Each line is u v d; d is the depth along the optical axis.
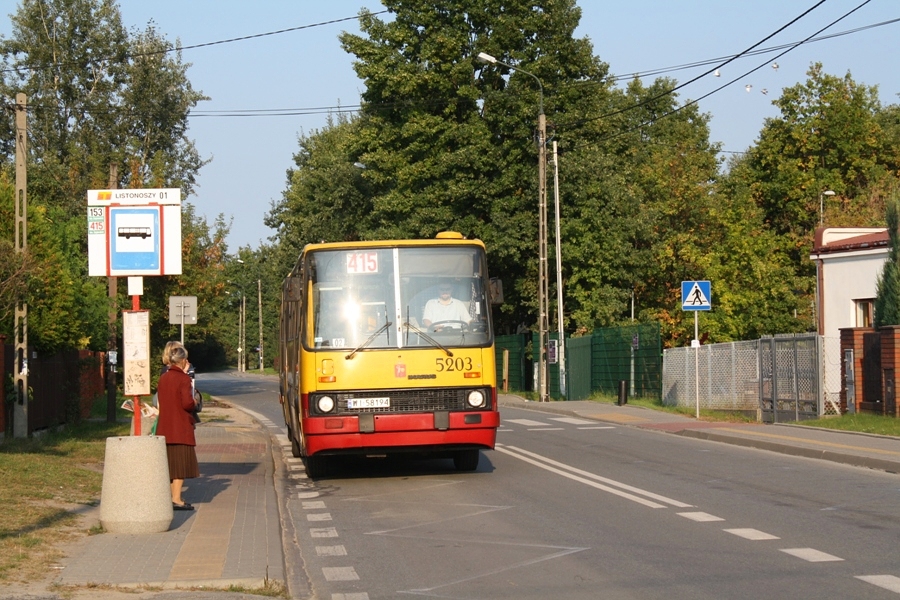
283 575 7.99
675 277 49.84
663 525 10.55
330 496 13.56
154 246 12.31
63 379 23.95
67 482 12.90
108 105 56.69
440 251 14.80
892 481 13.91
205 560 8.48
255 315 116.88
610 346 36.62
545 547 9.48
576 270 44.69
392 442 14.19
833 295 29.61
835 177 54.59
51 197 49.69
